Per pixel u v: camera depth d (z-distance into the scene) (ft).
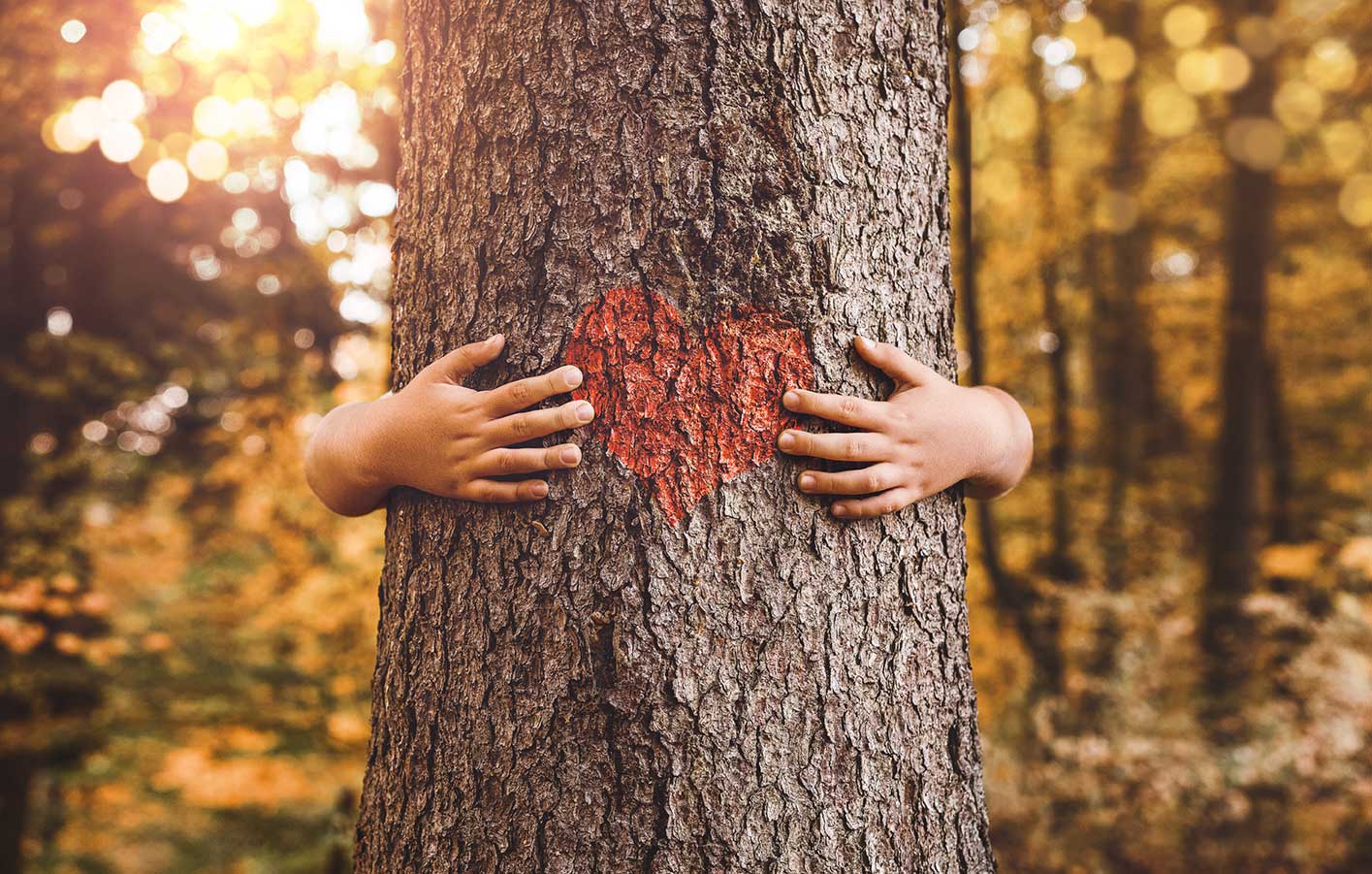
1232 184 24.39
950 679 4.03
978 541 19.21
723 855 3.48
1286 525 30.01
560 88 3.72
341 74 12.94
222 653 20.80
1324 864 14.38
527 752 3.57
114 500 22.58
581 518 3.61
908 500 3.78
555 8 3.74
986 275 25.13
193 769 20.56
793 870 3.55
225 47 12.28
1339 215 28.66
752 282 3.67
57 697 20.26
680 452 3.60
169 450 23.25
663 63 3.67
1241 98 24.07
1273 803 14.88
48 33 14.85
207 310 25.29
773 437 3.66
